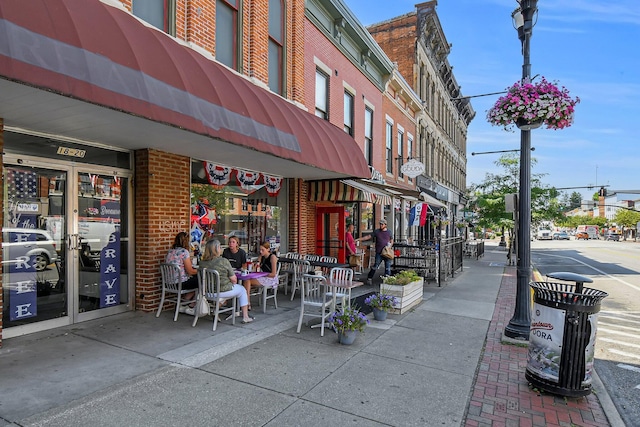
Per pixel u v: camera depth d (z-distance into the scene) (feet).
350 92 45.14
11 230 17.49
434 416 12.24
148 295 22.53
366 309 26.45
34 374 13.98
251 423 11.36
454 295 32.63
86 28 13.07
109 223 21.70
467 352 18.19
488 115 20.70
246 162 27.12
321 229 40.63
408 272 28.86
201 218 26.84
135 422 11.14
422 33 76.23
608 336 23.26
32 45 11.05
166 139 19.99
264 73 29.76
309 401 12.89
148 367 15.03
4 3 10.90
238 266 25.96
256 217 32.86
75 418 11.19
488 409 12.85
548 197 76.38
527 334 19.27
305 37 36.17
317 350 17.78
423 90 78.89
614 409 13.23
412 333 21.04
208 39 24.52
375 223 55.57
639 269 62.18
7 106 14.28
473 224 119.14
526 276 19.95
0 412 11.30
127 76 13.67
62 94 11.46
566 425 12.01
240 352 17.13
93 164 20.75
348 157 30.83
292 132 23.88
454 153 121.29
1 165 15.81
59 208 19.43
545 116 18.84
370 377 14.99
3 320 17.26
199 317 22.25
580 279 14.66
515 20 21.16
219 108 17.95
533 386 14.39
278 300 28.17
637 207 281.54
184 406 12.19
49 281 18.99
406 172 55.21
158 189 22.82
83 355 15.98
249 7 28.63
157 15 22.09
